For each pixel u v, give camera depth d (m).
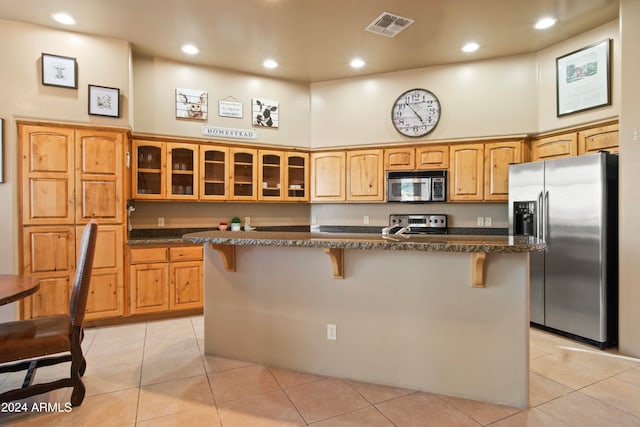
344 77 4.79
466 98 4.36
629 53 2.84
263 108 4.68
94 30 3.50
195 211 4.62
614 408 2.08
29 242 3.32
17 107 3.29
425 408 2.10
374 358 2.42
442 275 2.26
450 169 4.38
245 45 3.87
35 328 2.15
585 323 3.10
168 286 3.86
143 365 2.69
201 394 2.26
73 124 3.46
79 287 2.14
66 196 3.44
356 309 2.46
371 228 4.95
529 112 4.16
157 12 3.20
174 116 4.25
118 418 2.00
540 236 3.44
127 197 3.81
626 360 2.76
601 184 2.99
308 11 3.21
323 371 2.54
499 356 2.15
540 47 3.99
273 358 2.69
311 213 5.18
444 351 2.26
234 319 2.82
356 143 4.77
